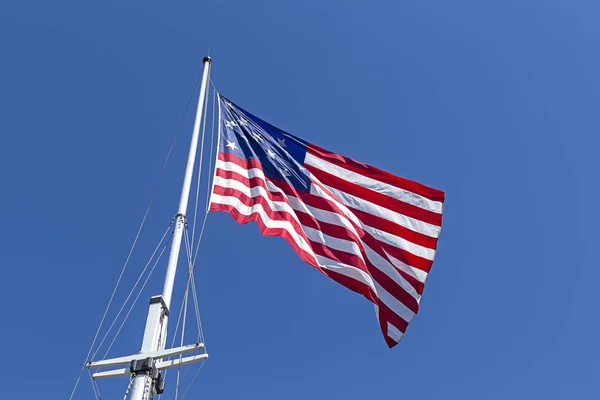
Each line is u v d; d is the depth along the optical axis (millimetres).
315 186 17281
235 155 16438
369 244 17422
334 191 17844
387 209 17969
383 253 17391
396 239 17641
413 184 18422
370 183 18234
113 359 11703
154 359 11688
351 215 17609
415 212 18062
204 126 16734
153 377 11484
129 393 11227
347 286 15703
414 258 17500
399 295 16969
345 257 16047
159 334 12391
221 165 15867
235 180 15711
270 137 18000
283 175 16953
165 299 12781
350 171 18344
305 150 18406
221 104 17812
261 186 15852
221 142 16516
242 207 15203
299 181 17219
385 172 18500
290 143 18422
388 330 16531
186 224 14344
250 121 18031
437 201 18297
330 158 18438
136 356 11680
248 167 16328
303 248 15664
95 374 11719
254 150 17125
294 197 16594
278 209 15867
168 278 13109
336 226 16562
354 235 16562
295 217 16172
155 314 12328
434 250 17672
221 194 15133
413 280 17250
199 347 11773
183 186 14945
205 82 17891
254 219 15109
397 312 16750
